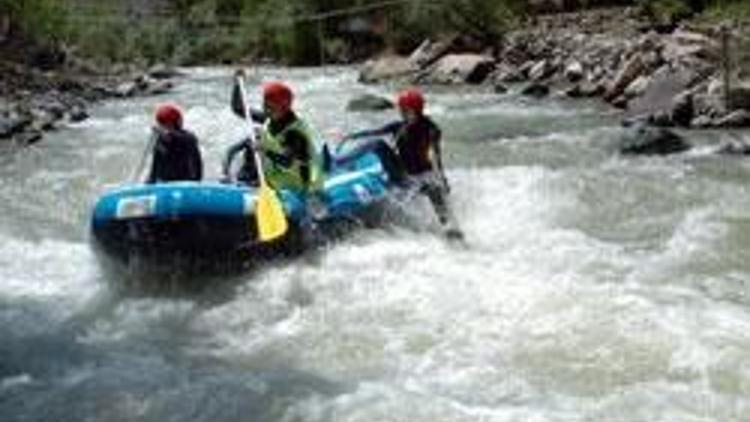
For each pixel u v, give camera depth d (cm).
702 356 677
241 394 659
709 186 1102
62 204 1121
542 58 2062
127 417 637
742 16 2231
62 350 740
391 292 803
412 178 956
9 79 1898
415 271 841
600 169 1188
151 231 836
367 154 980
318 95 1906
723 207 1026
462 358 695
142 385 677
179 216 830
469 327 739
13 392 671
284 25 2658
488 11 2366
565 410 620
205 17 2795
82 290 859
